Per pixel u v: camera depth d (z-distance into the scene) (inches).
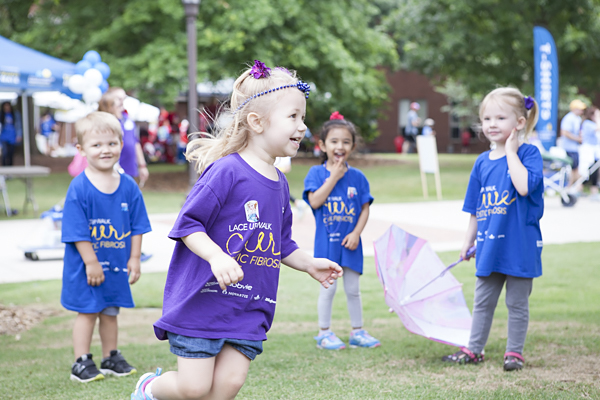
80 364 137.9
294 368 144.2
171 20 617.9
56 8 692.1
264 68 93.3
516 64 778.8
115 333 146.2
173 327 88.8
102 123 140.6
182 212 88.4
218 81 647.8
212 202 88.7
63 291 140.1
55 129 1084.5
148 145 973.2
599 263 266.1
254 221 91.1
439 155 1109.1
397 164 851.4
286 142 92.6
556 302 204.2
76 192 139.1
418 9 794.8
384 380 134.1
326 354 156.3
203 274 89.7
